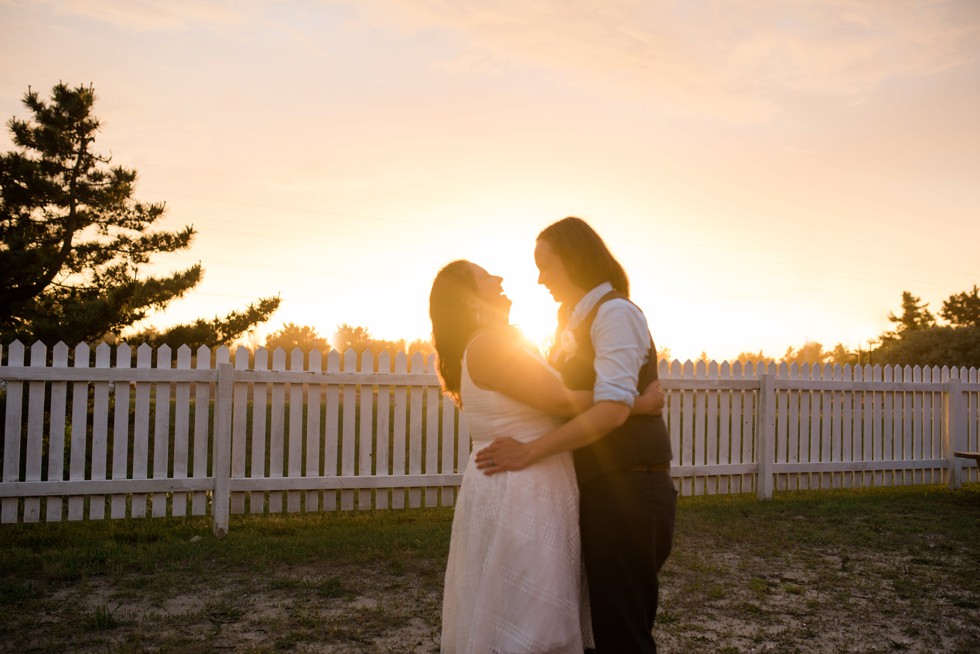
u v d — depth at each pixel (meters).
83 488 6.29
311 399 6.98
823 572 5.31
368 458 7.17
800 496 8.90
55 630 3.87
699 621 4.24
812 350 63.62
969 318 57.72
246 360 6.80
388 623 4.06
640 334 2.42
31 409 6.25
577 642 2.37
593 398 2.38
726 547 6.09
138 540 6.12
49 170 14.24
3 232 13.88
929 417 10.05
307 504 6.99
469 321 2.54
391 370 7.35
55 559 5.30
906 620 4.29
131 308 12.97
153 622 4.02
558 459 2.44
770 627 4.15
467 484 2.49
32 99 14.40
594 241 2.62
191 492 6.62
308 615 4.17
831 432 9.36
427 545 5.91
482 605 2.32
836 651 3.81
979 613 4.44
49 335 11.78
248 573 5.06
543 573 2.31
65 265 14.59
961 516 7.65
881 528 6.93
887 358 40.50
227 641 3.76
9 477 6.18
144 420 6.48
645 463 2.44
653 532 2.43
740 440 8.75
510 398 2.42
